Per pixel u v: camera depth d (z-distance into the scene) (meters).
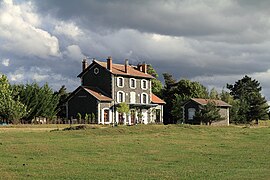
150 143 32.91
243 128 51.88
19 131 42.38
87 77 83.94
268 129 51.38
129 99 84.06
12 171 19.23
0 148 27.05
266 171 20.66
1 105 66.06
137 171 20.11
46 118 74.94
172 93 97.69
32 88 73.50
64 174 18.72
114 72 81.44
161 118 90.50
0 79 68.56
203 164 23.12
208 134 42.97
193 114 79.00
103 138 35.59
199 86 95.56
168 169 20.97
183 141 35.72
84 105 79.38
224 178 18.42
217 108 73.81
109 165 21.91
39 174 18.58
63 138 35.50
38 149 27.08
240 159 25.41
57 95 84.62
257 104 90.75
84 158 24.34
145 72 89.62
